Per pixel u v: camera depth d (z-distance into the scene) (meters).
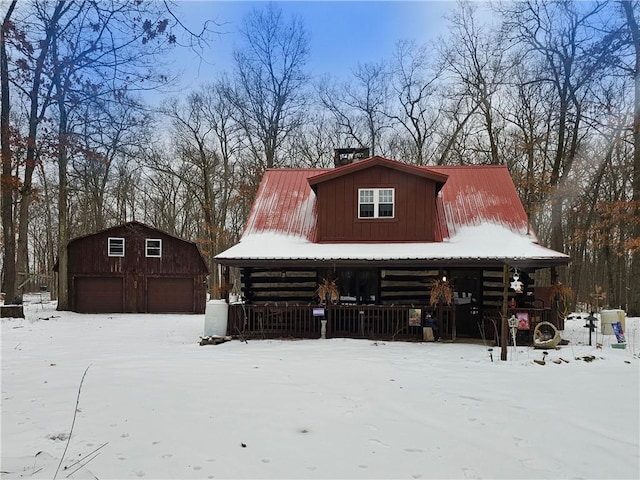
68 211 35.56
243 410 5.48
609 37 14.12
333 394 6.32
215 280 33.22
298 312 13.12
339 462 4.04
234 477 3.66
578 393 6.55
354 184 13.95
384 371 7.98
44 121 8.48
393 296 13.95
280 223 14.80
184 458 4.02
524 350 10.19
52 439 4.43
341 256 12.36
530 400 6.19
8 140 10.97
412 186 13.78
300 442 4.50
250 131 32.44
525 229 13.86
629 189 23.91
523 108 25.59
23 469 3.65
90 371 7.68
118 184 35.34
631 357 9.26
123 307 23.70
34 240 47.31
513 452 4.39
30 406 5.55
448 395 6.40
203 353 9.88
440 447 4.47
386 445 4.48
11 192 18.39
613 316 12.42
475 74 25.95
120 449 4.18
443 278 12.23
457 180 16.27
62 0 6.00
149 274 24.00
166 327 16.52
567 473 3.95
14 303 18.20
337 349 10.41
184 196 39.66
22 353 9.85
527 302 13.52
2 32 5.93
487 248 12.70
